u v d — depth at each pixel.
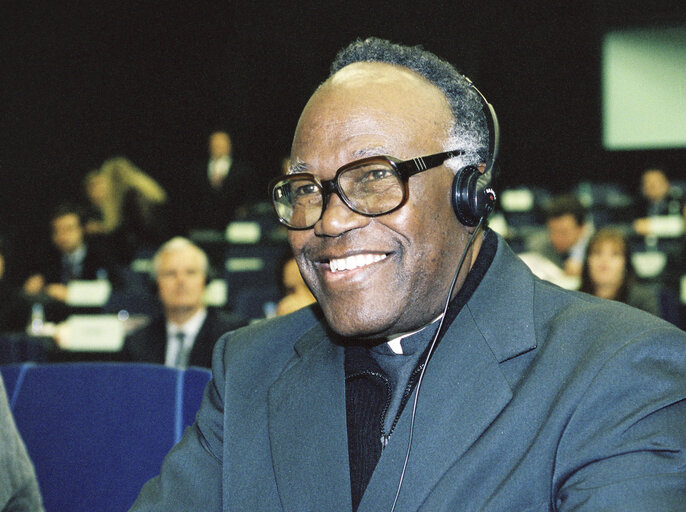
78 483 1.77
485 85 11.32
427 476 1.04
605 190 10.61
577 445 0.99
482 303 1.14
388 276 1.09
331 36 11.04
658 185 9.00
